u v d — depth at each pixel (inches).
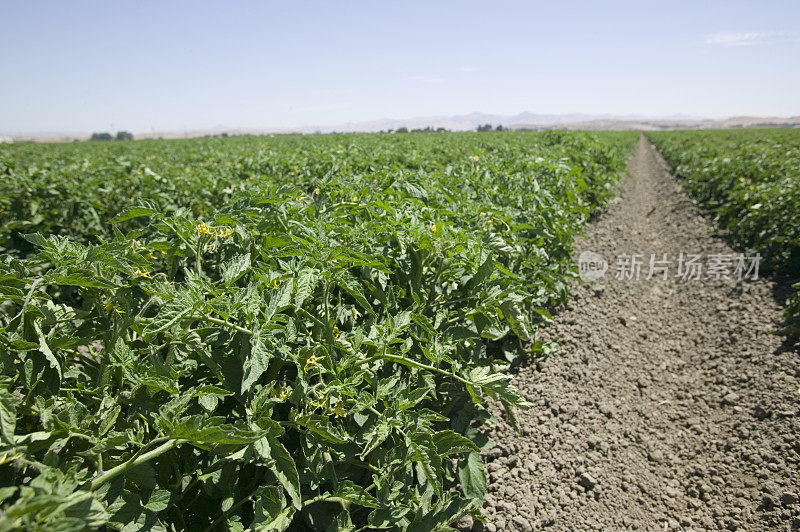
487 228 182.9
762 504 137.9
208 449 81.4
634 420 175.2
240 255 112.3
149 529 75.5
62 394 86.7
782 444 154.1
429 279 153.5
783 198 297.4
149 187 275.0
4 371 76.0
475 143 609.0
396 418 102.8
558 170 329.1
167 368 88.2
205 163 400.5
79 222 244.2
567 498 137.9
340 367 101.4
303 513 101.0
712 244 364.8
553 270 227.1
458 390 146.6
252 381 84.5
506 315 148.9
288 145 610.2
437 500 113.5
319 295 120.7
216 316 97.3
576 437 159.9
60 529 55.1
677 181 730.2
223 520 90.8
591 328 229.6
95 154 598.5
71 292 181.3
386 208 151.5
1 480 69.3
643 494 144.9
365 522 114.5
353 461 107.5
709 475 152.0
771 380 183.3
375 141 641.6
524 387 179.6
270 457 85.2
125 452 82.0
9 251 217.3
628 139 1396.4
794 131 1190.3
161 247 112.7
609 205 502.3
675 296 287.9
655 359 217.2
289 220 134.3
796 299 212.8
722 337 227.5
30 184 245.4
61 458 78.0
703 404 185.0
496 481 139.3
